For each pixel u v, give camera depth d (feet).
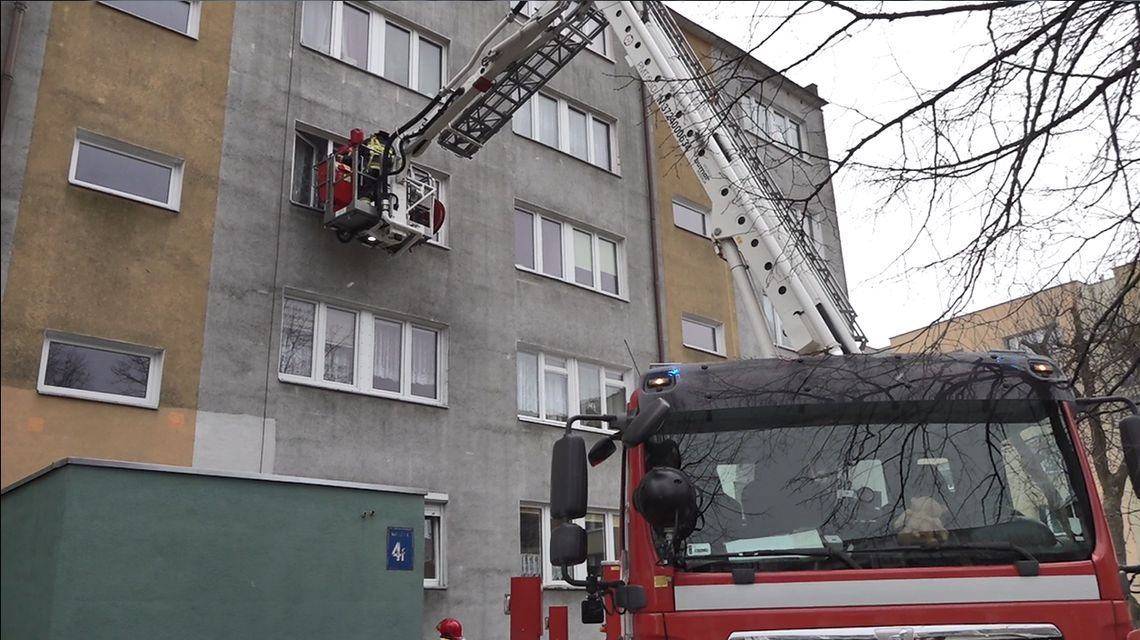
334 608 25.09
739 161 24.36
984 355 16.83
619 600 15.17
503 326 47.37
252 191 39.65
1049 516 14.98
